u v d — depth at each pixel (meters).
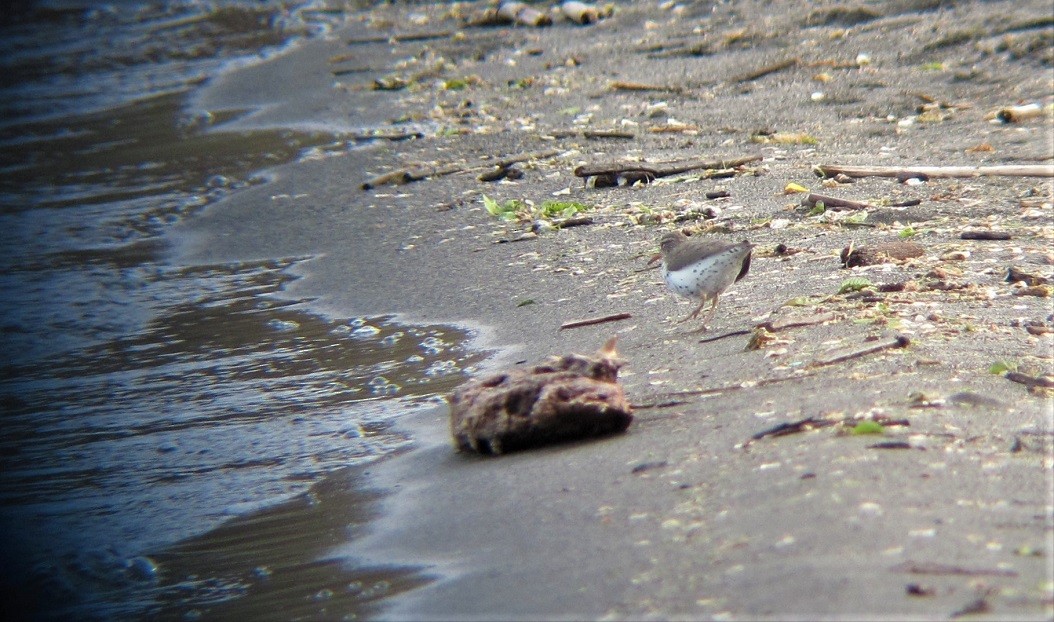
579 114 23.44
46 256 19.23
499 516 8.17
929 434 8.02
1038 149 17.94
